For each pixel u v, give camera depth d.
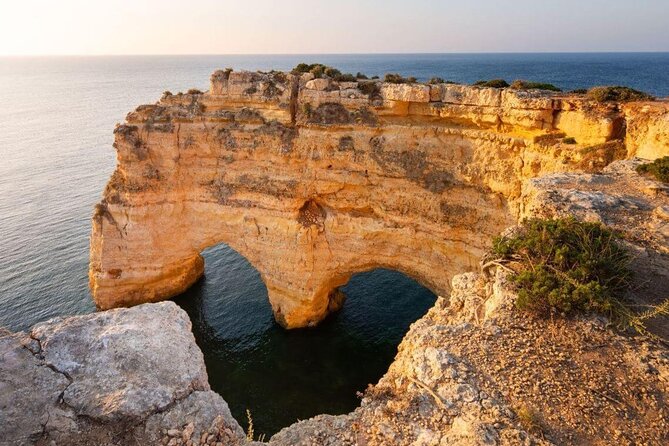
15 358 8.30
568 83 136.88
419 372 10.50
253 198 32.41
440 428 9.04
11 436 7.18
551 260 12.81
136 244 34.00
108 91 191.62
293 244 31.47
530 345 10.83
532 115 24.86
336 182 30.34
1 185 60.66
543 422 8.86
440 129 27.83
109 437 7.55
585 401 9.27
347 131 29.58
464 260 28.36
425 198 28.66
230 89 32.12
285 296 32.59
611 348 10.48
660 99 24.36
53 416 7.54
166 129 32.56
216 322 33.19
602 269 12.19
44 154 78.31
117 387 8.16
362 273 40.16
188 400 8.45
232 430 8.45
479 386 9.81
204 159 33.34
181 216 34.44
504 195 26.42
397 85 28.41
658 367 9.84
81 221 49.00
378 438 9.23
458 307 14.19
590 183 18.41
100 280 34.00
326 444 9.43
